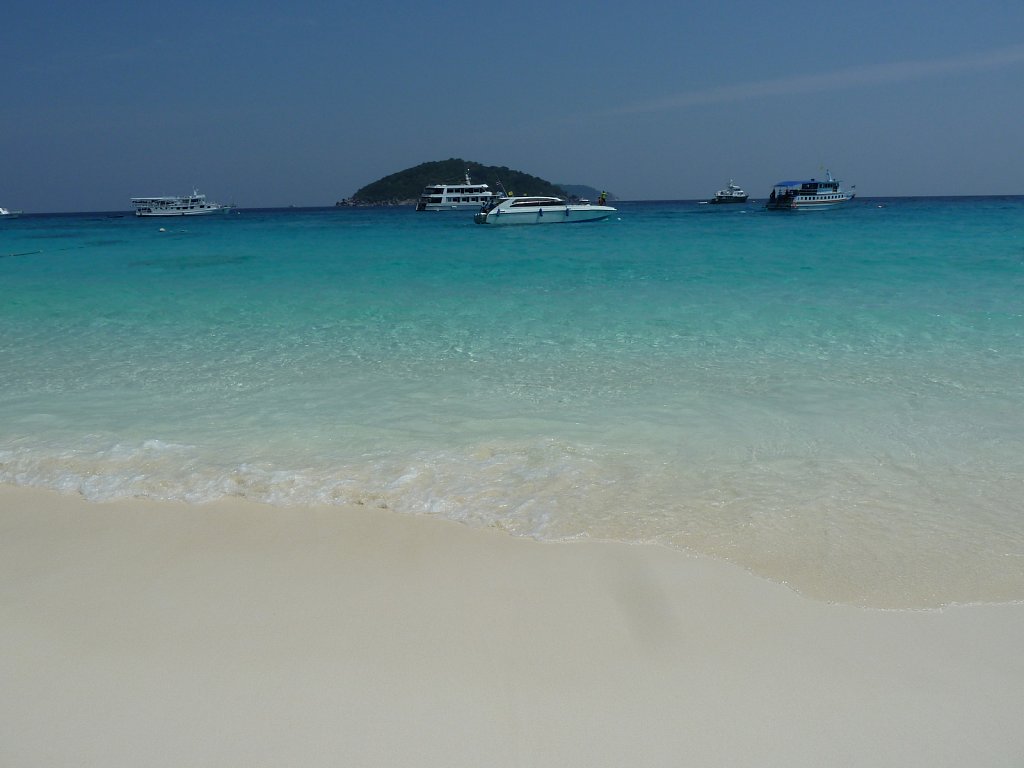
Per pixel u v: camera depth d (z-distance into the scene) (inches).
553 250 920.9
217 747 109.7
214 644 134.1
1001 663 127.2
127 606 146.9
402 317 451.2
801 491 197.8
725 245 920.3
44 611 145.8
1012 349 339.9
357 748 109.3
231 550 168.9
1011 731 112.0
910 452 225.0
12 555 168.2
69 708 118.5
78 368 341.4
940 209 2438.5
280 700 119.4
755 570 158.1
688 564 160.7
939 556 163.2
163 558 165.8
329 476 207.2
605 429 246.1
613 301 487.2
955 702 118.2
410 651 131.3
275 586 153.4
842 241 917.2
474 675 124.9
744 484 202.5
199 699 120.0
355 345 381.7
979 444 230.4
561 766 105.8
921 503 190.2
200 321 450.0
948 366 316.8
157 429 250.7
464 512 186.1
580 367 330.6
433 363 343.0
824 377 306.3
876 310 426.0
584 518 182.5
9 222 3304.6
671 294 508.7
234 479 205.2
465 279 626.5
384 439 237.5
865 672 125.3
